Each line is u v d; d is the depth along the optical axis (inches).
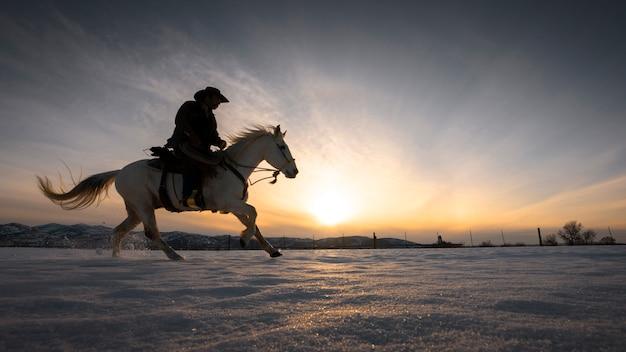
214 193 191.2
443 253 294.8
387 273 107.7
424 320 43.9
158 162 194.4
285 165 205.6
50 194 210.1
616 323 41.9
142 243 262.7
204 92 194.4
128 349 35.1
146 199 196.4
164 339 38.2
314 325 42.1
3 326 42.5
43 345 36.3
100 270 111.2
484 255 237.0
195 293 68.0
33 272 102.8
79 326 42.8
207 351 33.6
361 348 34.1
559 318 44.6
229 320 45.8
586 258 180.2
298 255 265.1
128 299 61.1
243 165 200.2
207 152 185.6
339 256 240.7
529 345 34.0
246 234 196.1
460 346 34.1
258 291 70.4
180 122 187.2
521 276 94.3
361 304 55.4
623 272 103.4
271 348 34.3
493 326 40.9
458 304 54.1
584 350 32.4
